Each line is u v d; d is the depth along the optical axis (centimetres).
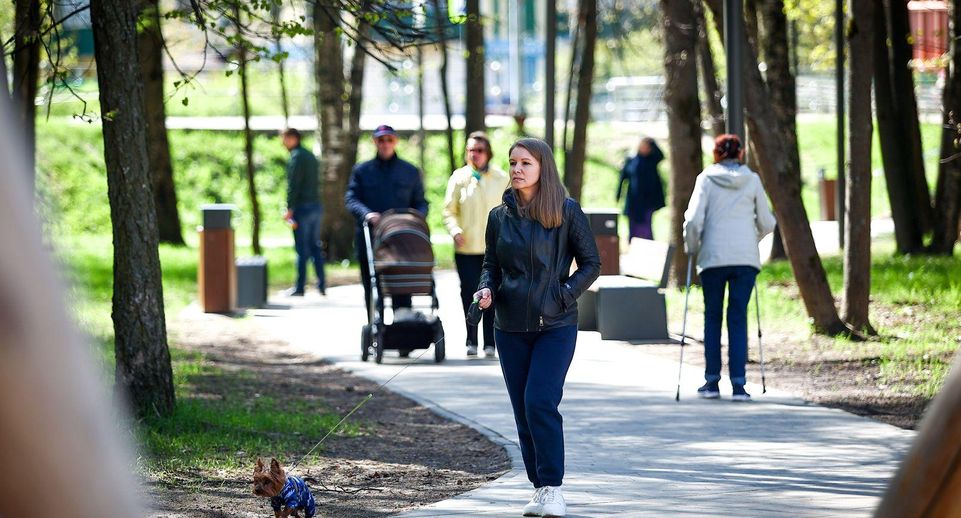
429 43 1784
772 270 3591
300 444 1570
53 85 1625
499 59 10244
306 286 3988
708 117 3819
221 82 8512
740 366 1870
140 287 1619
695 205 1892
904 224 3881
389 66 1758
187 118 7856
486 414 1783
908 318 2603
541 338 1198
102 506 93
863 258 2441
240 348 2595
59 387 93
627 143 8075
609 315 2606
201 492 1270
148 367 1625
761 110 2472
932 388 1867
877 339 2395
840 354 2242
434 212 7206
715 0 2509
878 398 1844
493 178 2309
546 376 1177
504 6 10238
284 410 1816
